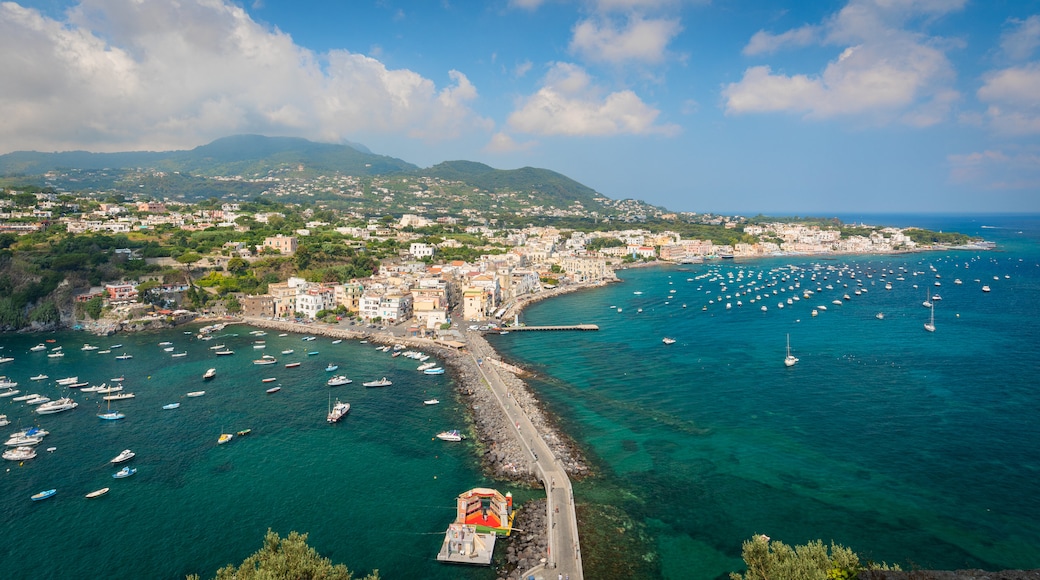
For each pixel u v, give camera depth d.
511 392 157.12
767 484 105.62
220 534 92.81
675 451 120.25
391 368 190.00
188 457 121.06
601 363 191.75
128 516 98.19
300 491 106.50
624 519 94.75
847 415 138.25
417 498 103.75
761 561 65.69
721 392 157.75
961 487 102.69
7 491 106.62
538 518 94.62
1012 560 81.94
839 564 64.56
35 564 85.44
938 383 160.62
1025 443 119.38
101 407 151.00
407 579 81.12
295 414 146.12
